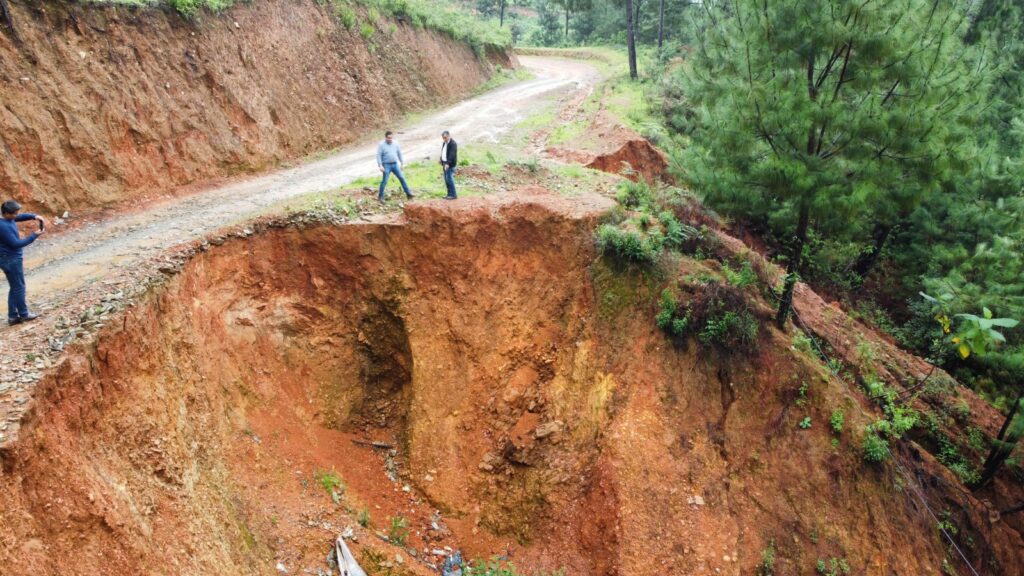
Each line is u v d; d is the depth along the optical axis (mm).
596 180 18219
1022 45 20828
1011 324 6980
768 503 13305
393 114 28703
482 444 14414
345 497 12914
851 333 17562
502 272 15406
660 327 14531
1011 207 18375
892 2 11656
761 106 12422
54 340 8977
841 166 12484
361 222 14859
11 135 13891
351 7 28734
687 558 12406
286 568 10648
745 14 13055
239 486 11195
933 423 16312
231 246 13664
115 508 7973
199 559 8859
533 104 33406
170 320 11445
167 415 10070
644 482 13047
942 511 14391
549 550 13242
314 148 22906
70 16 15703
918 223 21297
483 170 18031
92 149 15375
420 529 13367
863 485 13672
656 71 35719
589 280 15281
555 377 15031
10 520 6715
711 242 16203
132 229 14047
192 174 17734
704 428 13914
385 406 15281
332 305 14742
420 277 15078
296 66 23500
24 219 9664
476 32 42312
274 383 13609
